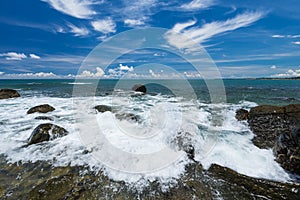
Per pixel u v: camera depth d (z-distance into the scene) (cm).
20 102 1126
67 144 503
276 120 732
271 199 314
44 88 2148
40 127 538
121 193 324
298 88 2186
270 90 1930
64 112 849
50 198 305
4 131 597
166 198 315
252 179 366
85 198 309
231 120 756
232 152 477
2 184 341
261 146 517
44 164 409
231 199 313
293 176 375
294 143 428
